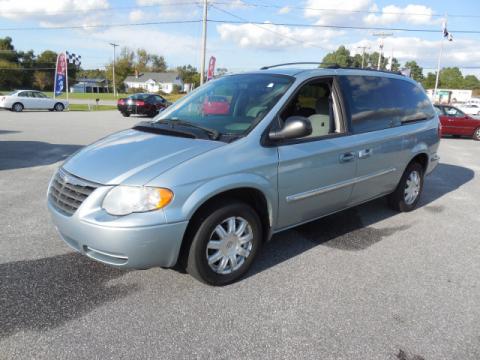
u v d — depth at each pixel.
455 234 4.84
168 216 2.88
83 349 2.57
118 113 27.23
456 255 4.21
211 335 2.76
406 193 5.52
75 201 3.02
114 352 2.56
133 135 3.66
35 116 21.36
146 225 2.82
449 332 2.88
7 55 97.19
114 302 3.11
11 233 4.36
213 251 3.30
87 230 2.88
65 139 11.81
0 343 2.60
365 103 4.49
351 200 4.46
